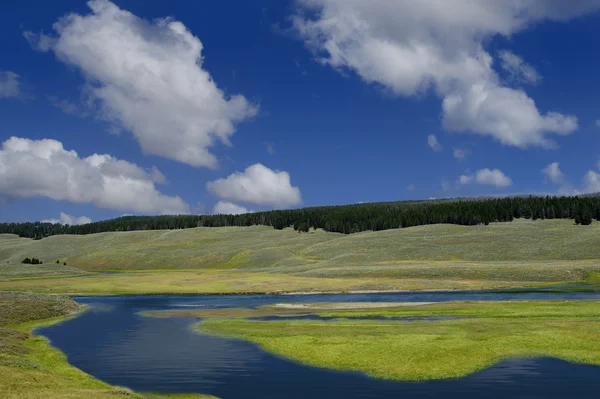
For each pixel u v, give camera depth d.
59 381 28.41
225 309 69.56
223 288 103.44
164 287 107.00
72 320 59.19
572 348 35.69
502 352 35.16
